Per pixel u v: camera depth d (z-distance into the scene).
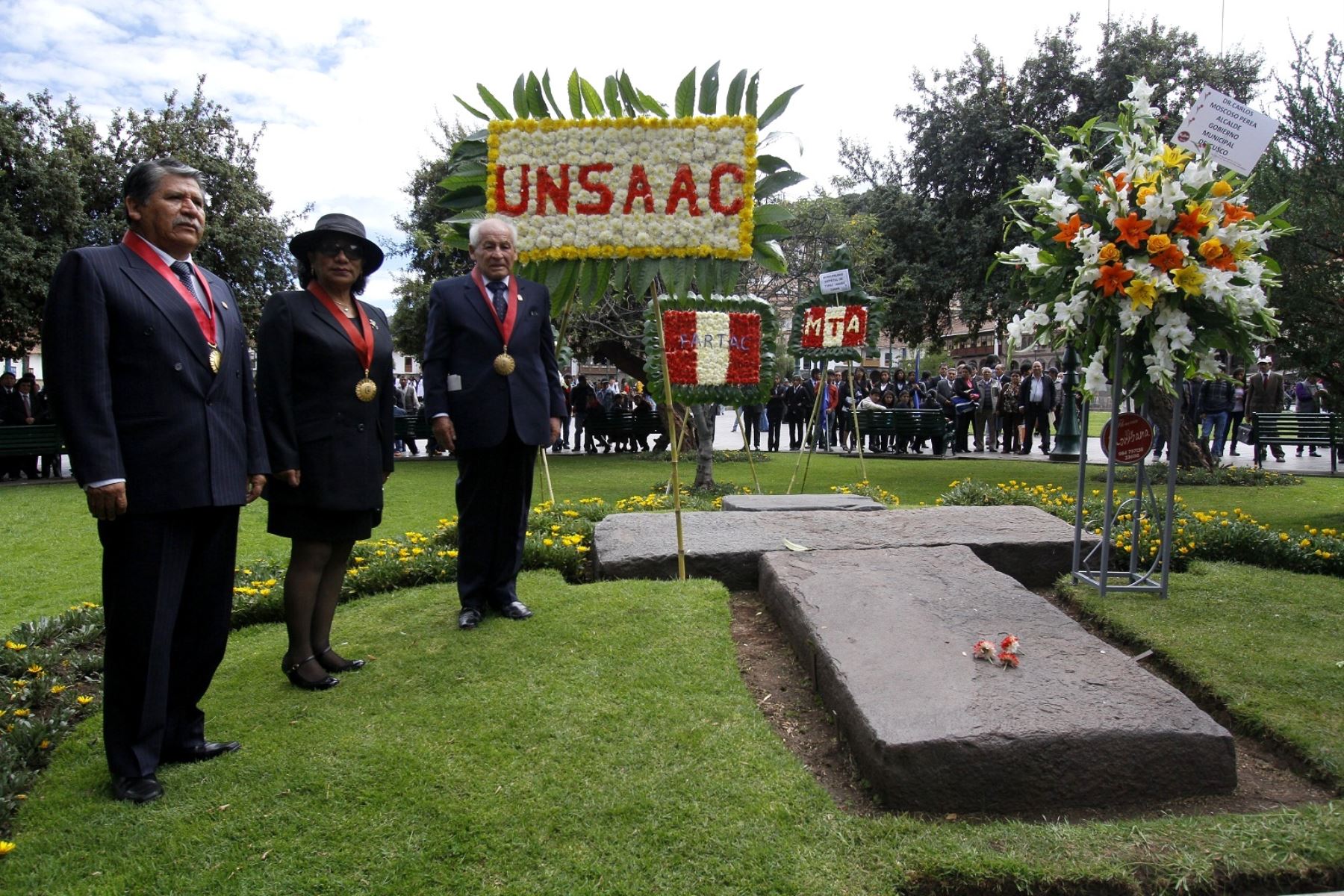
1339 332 7.25
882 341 52.00
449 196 4.60
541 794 2.57
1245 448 18.14
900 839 2.32
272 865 2.30
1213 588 4.35
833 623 3.46
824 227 15.55
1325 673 3.25
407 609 4.26
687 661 3.45
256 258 17.44
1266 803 2.58
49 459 14.84
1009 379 17.53
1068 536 4.84
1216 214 3.77
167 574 2.67
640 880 2.21
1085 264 3.81
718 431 29.14
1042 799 2.53
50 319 2.49
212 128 17.58
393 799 2.57
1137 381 4.15
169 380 2.65
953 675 2.94
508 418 3.82
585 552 5.32
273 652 3.87
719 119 4.35
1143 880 2.18
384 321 3.60
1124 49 15.30
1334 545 5.17
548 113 4.44
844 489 9.62
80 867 2.33
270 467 3.05
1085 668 3.01
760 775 2.65
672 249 4.37
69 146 15.28
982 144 16.44
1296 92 7.80
